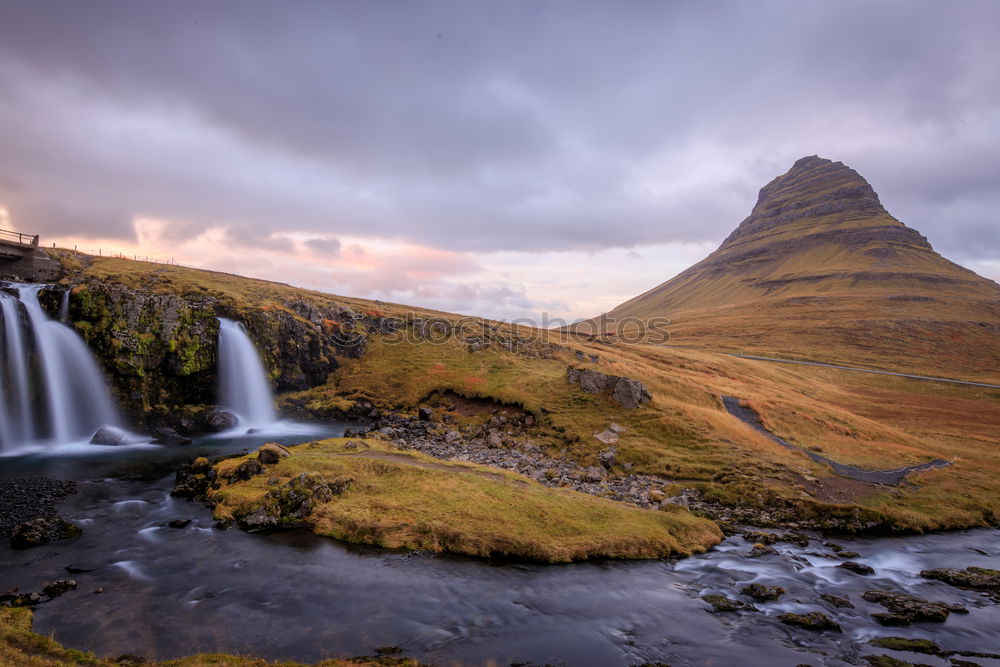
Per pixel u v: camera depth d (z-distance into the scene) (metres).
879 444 71.25
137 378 61.09
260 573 27.00
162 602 23.56
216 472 40.06
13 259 75.44
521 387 75.94
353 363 87.25
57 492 38.31
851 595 29.28
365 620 22.98
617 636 23.11
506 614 24.36
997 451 78.50
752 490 48.09
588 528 34.53
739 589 29.22
